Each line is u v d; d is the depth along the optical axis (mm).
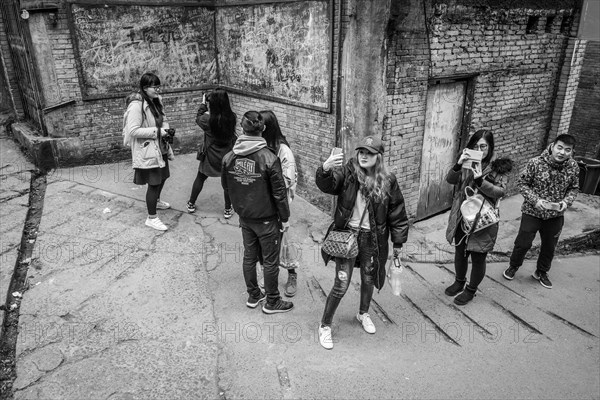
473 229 4230
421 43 5375
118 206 6148
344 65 5367
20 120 8602
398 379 3531
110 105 7359
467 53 5918
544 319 4414
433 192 6531
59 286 4438
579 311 4566
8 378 3402
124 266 4812
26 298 4246
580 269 5449
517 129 7141
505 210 6910
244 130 3678
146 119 5215
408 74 5402
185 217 5977
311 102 6102
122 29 7102
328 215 6238
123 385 3309
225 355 3688
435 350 3898
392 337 4035
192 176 7289
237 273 4852
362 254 3758
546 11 6621
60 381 3316
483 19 5898
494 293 4820
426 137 6105
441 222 6445
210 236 5559
